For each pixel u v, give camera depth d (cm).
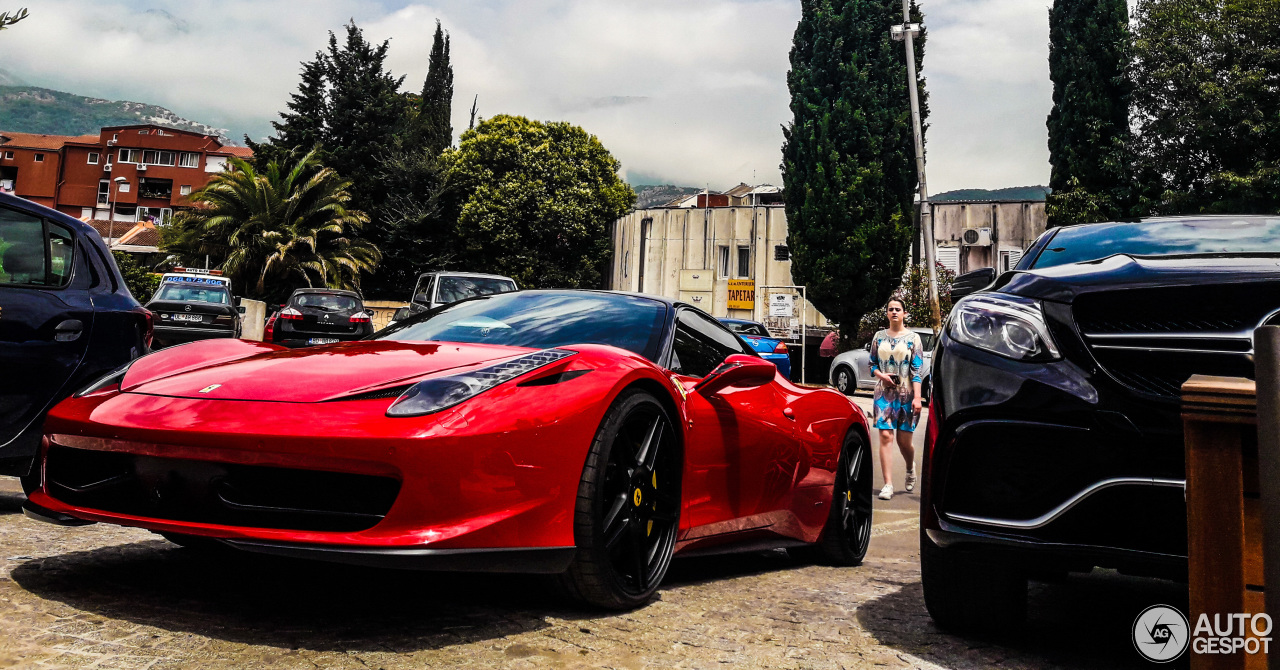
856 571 367
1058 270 246
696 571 336
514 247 3831
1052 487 210
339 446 196
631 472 246
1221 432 119
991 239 2800
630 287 3691
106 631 199
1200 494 120
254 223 3180
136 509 216
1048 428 212
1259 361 108
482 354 253
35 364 340
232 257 3105
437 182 3928
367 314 1524
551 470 218
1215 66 2106
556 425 220
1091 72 2277
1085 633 251
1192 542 120
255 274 3247
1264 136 2023
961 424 226
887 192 2427
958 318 246
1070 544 207
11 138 7306
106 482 219
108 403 229
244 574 265
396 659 191
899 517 564
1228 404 117
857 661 214
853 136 2411
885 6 2464
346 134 3941
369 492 202
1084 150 2297
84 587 237
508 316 316
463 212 3831
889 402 639
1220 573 118
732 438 301
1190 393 121
